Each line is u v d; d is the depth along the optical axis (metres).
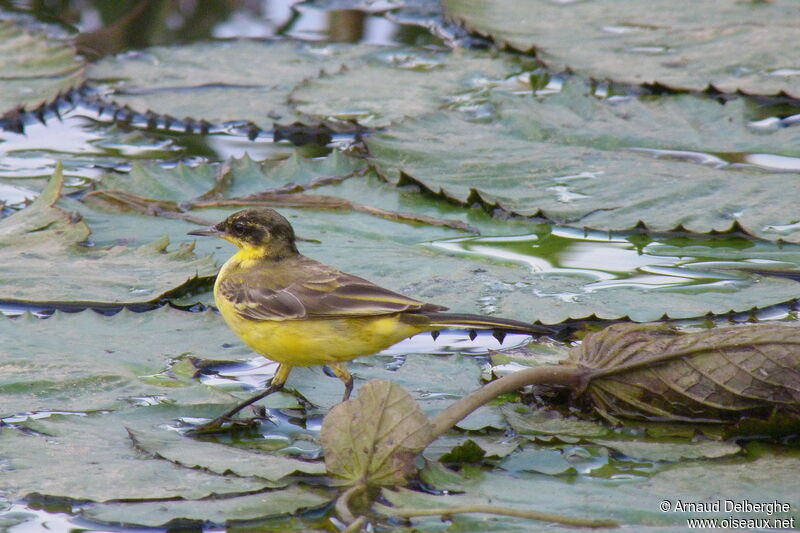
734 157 14.76
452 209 14.02
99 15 21.23
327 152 16.22
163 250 12.43
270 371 10.52
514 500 7.82
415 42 19.92
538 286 11.78
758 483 8.00
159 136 16.84
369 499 8.04
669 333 9.67
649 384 9.26
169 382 9.75
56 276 11.63
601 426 9.25
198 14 21.33
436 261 12.42
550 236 13.38
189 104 16.84
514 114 16.06
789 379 8.91
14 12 21.27
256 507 7.73
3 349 10.12
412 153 15.11
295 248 10.81
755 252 12.82
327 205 14.12
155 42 20.05
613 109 16.22
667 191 13.73
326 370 10.48
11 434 8.77
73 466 8.22
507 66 18.59
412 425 8.34
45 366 9.87
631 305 11.20
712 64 17.23
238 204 14.14
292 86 17.78
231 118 16.30
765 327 9.29
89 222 13.65
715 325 10.98
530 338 11.12
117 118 17.45
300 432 9.27
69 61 18.25
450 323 9.43
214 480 8.07
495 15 19.78
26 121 17.25
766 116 16.41
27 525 7.76
